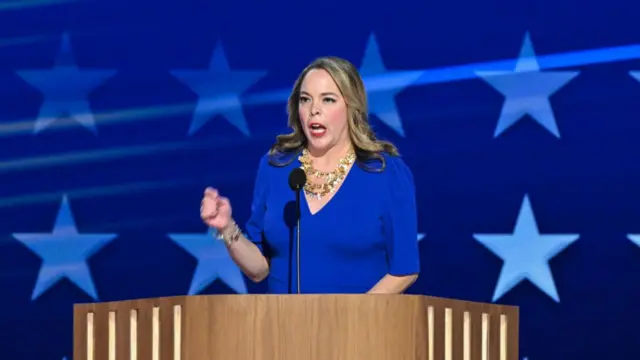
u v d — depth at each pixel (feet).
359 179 37.58
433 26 56.03
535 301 55.16
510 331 33.32
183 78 57.16
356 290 36.78
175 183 57.00
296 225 37.42
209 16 57.26
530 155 55.21
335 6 56.70
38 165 57.47
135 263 57.11
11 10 57.72
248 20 57.11
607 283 54.65
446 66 55.88
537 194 55.11
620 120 54.60
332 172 37.78
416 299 29.71
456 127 55.72
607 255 54.65
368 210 37.14
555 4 55.16
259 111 56.85
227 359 29.45
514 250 55.26
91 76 57.47
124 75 57.41
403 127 56.03
